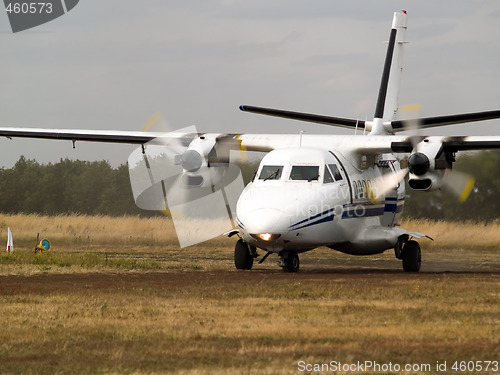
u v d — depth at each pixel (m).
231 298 38.03
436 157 57.41
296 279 47.75
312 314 33.19
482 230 103.44
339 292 40.22
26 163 166.25
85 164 163.38
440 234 100.50
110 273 51.16
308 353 26.36
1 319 32.22
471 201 109.94
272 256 72.44
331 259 73.44
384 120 73.94
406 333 29.31
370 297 38.47
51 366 24.88
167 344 27.69
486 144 57.03
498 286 43.38
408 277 49.97
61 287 42.31
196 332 29.58
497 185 109.50
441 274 53.88
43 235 97.38
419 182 58.03
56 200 159.38
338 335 29.02
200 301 36.97
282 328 30.28
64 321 31.80
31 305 35.59
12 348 27.14
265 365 24.94
